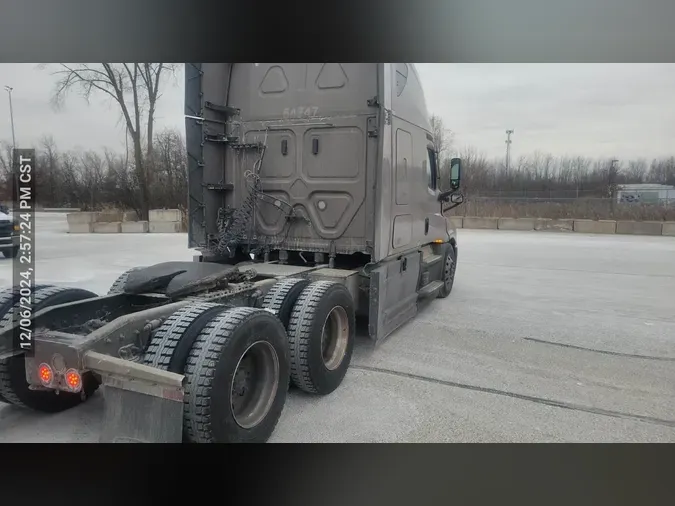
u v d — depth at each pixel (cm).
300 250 555
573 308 769
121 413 279
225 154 588
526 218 2427
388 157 519
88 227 2064
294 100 550
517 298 844
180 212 2150
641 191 2962
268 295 418
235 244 574
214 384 285
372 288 493
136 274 395
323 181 539
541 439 358
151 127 2542
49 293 376
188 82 543
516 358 533
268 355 339
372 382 459
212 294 384
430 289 694
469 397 429
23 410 386
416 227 636
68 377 279
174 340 295
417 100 624
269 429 337
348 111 524
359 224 525
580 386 458
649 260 1320
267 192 570
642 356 545
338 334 448
